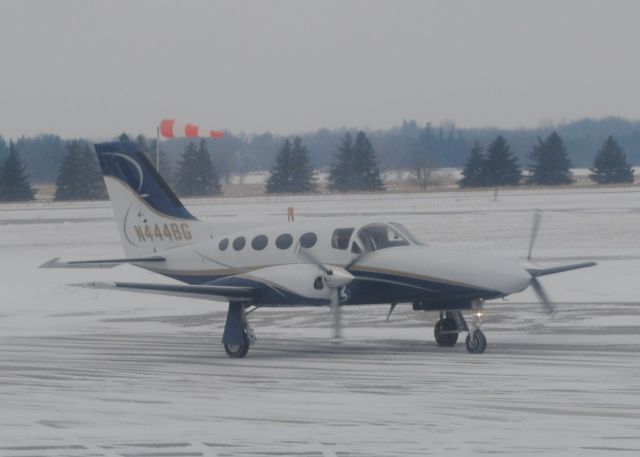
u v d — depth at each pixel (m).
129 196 60.88
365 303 52.19
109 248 121.19
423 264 49.62
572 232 130.38
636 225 137.88
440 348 50.97
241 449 28.44
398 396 36.56
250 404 35.50
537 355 46.94
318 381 40.75
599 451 27.45
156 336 58.81
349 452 27.84
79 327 63.34
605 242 115.81
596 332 54.81
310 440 29.36
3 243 134.25
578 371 41.59
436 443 28.70
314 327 61.34
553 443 28.44
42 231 152.38
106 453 28.19
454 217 162.12
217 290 49.00
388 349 51.16
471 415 32.62
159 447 28.81
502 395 36.25
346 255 51.28
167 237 59.75
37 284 83.44
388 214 172.88
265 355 50.12
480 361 45.59
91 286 49.84
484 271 48.19
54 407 35.38
